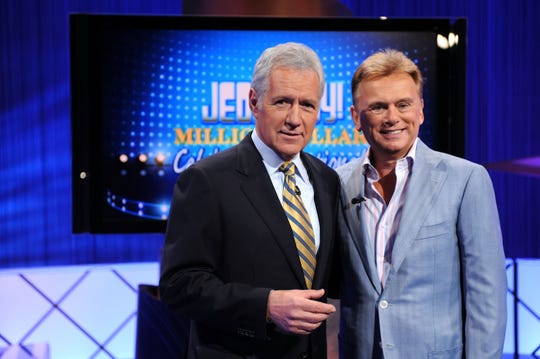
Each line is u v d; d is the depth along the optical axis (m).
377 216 1.70
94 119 2.95
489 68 3.56
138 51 2.96
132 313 3.55
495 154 3.59
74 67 2.93
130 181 2.99
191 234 1.52
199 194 1.54
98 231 2.98
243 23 2.97
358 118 1.74
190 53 2.97
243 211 1.53
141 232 3.01
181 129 3.00
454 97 2.99
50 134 3.39
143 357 2.85
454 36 2.99
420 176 1.67
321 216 1.61
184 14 3.02
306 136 1.54
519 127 3.60
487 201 1.63
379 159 1.72
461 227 1.64
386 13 3.50
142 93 2.97
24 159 3.38
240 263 1.53
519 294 3.62
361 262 1.69
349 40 2.99
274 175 1.60
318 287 1.55
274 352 1.54
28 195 3.39
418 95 1.69
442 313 1.63
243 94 3.00
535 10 3.57
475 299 1.61
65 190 3.42
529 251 3.65
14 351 3.03
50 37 3.37
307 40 2.98
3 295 3.40
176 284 1.51
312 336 1.59
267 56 1.53
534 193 3.63
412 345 1.61
